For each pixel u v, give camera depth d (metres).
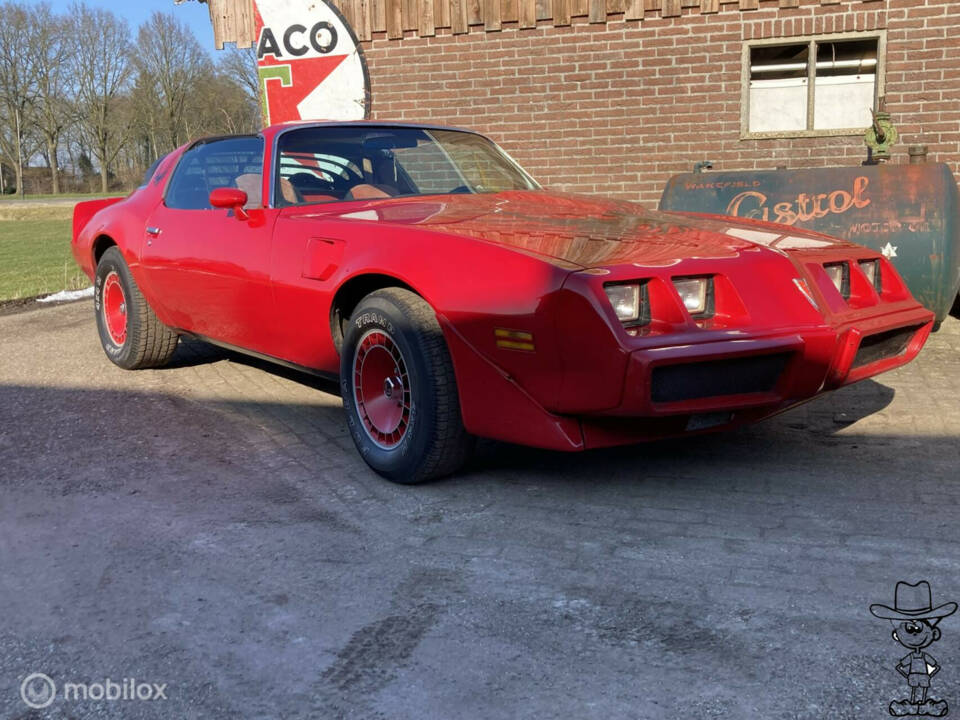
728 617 2.14
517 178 4.32
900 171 5.26
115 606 2.33
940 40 7.31
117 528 2.86
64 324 6.89
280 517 2.91
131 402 4.46
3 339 6.30
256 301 3.79
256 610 2.28
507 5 8.18
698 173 5.72
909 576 2.31
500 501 2.98
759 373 2.72
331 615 2.24
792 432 3.67
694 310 2.72
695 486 3.06
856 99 7.66
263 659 2.04
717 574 2.37
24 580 2.50
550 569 2.45
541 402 2.72
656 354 2.51
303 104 8.95
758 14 7.63
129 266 4.83
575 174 8.29
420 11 8.43
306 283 3.46
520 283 2.70
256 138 4.12
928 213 5.08
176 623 2.22
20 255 15.33
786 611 2.15
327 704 1.86
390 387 3.17
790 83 7.78
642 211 3.64
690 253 2.81
